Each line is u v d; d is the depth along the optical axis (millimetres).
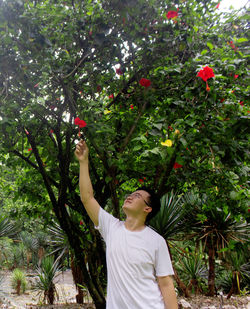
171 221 4531
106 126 2246
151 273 1461
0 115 2359
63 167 3072
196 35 2604
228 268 5516
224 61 2303
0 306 4766
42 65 2289
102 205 3457
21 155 3125
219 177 2562
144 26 2402
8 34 2027
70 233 3291
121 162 2197
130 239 1495
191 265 5355
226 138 2037
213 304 4453
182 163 2094
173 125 2002
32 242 10883
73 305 4555
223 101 2107
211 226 4969
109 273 1483
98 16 2260
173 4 2449
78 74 2732
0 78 2369
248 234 4887
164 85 2480
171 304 1440
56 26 2412
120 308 1398
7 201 7543
